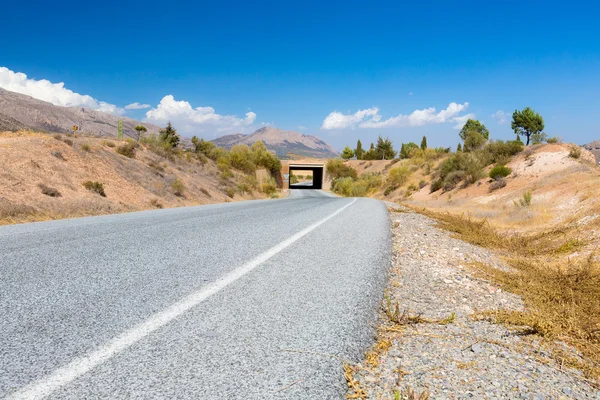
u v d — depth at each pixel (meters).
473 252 6.95
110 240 5.50
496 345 2.79
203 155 41.94
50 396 1.58
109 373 1.80
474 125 77.94
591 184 17.25
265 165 64.62
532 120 57.19
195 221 8.35
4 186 11.63
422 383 2.14
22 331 2.23
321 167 92.19
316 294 3.28
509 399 2.05
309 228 7.75
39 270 3.65
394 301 3.67
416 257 5.93
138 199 17.61
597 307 3.78
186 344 2.16
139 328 2.36
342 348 2.27
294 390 1.76
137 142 29.05
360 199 24.53
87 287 3.18
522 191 23.08
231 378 1.82
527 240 9.12
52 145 17.31
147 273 3.72
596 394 2.23
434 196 37.22
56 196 12.94
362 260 4.83
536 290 4.43
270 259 4.60
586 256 7.01
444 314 3.42
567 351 2.85
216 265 4.19
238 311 2.76
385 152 103.25
